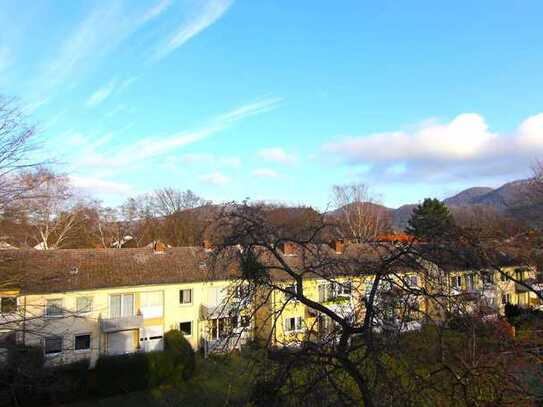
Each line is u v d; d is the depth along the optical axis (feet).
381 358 17.42
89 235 163.22
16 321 49.44
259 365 18.48
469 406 17.46
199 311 85.76
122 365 70.08
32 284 69.77
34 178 57.52
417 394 17.24
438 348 17.90
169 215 188.03
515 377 18.12
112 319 78.54
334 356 17.62
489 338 18.57
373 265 19.45
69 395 66.28
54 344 73.87
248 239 19.90
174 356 72.90
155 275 83.87
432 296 18.54
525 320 51.01
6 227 58.70
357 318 19.77
